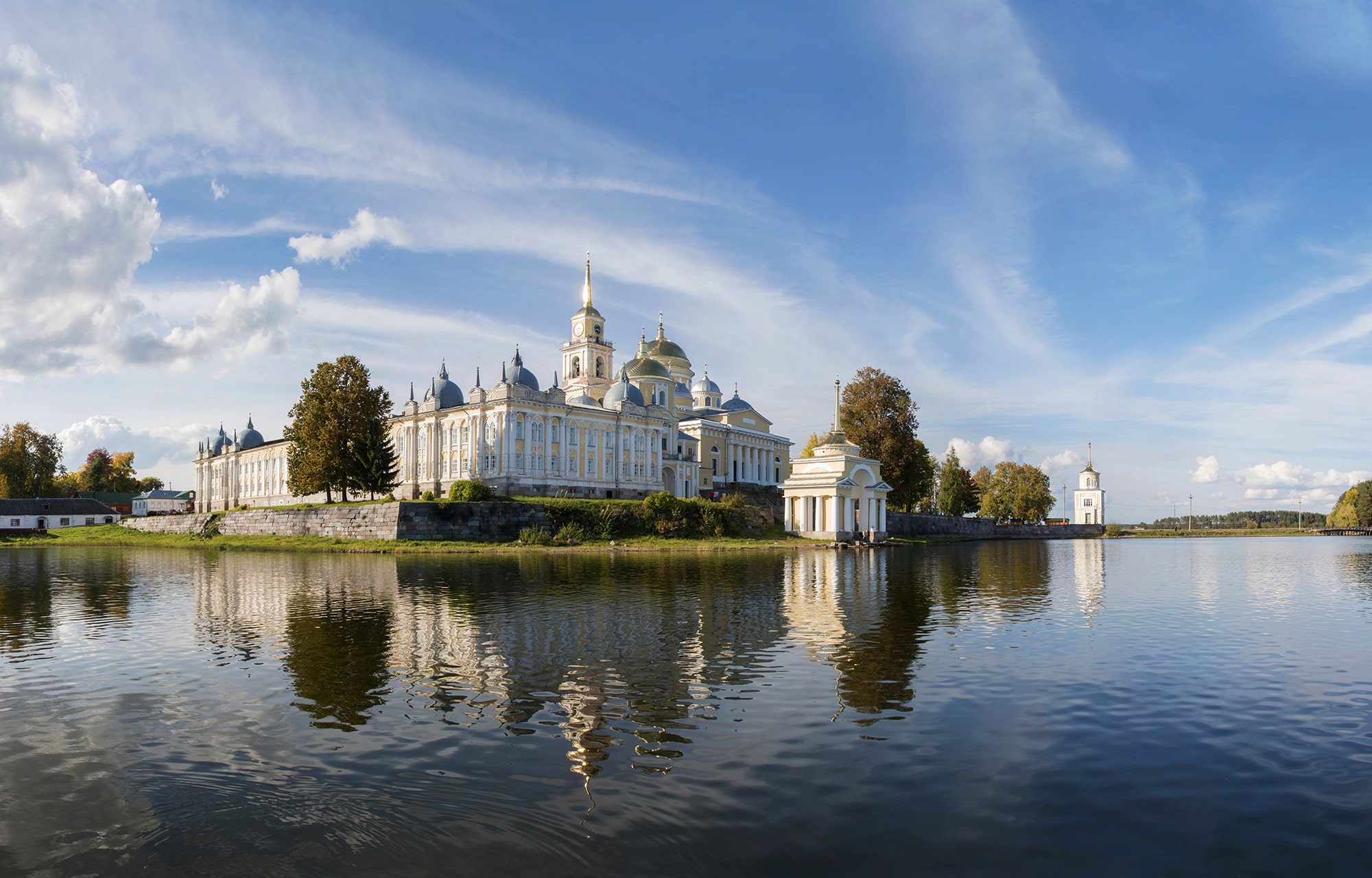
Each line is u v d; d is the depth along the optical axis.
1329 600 41.28
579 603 36.88
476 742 16.42
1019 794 13.84
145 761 15.52
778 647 26.14
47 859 11.61
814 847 11.87
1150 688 20.98
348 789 14.05
